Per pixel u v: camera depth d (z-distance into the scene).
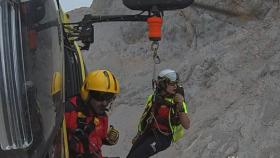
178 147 14.40
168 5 4.30
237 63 16.78
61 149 3.53
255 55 16.61
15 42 2.68
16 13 2.74
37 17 2.97
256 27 17.81
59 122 3.33
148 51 23.08
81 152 4.18
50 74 3.12
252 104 14.30
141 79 20.81
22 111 2.64
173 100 6.55
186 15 21.22
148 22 4.44
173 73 6.50
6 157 2.59
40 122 2.85
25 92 2.68
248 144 12.91
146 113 6.74
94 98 4.19
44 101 2.95
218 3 19.44
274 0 17.98
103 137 4.45
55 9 3.59
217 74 17.06
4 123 2.58
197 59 18.50
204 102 16.25
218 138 13.71
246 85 15.51
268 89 14.51
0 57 2.62
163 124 6.61
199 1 20.31
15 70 2.64
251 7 18.36
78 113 4.19
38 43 2.94
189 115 16.19
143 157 6.64
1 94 2.59
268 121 13.18
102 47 24.88
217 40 19.14
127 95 19.86
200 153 13.61
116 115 18.72
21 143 2.62
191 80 17.88
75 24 5.21
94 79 4.21
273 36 16.84
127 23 24.84
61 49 3.63
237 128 13.71
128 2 4.32
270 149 12.30
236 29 18.53
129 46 23.98
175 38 21.66
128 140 16.47
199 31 20.12
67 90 4.80
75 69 5.21
